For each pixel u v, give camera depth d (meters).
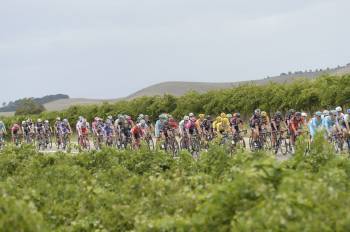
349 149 43.16
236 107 89.50
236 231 13.30
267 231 12.50
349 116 44.84
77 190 22.62
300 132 46.53
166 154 29.14
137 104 109.00
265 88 85.50
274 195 14.20
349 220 12.65
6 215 13.93
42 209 20.39
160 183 21.17
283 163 20.66
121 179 25.48
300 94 77.88
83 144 65.56
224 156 24.20
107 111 114.62
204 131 51.94
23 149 36.25
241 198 14.68
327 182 16.70
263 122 49.88
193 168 25.41
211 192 15.98
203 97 97.06
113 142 63.03
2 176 30.53
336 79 75.00
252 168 15.53
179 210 17.56
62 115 121.81
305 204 13.38
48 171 27.66
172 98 103.69
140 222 16.84
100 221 19.19
